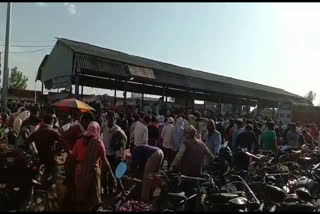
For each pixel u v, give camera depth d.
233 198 6.20
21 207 7.26
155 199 7.20
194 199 6.73
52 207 6.87
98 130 6.56
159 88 33.69
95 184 6.25
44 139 7.99
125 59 28.55
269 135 12.24
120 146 9.23
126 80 27.31
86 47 27.66
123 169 7.98
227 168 8.31
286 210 5.67
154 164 8.32
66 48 26.28
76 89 23.73
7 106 20.34
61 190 7.02
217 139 10.51
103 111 23.66
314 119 32.94
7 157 7.31
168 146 13.62
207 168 8.23
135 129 11.41
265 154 11.48
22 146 8.48
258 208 6.28
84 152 6.36
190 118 13.48
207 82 34.94
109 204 7.72
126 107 25.23
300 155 11.42
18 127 11.98
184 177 7.08
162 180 7.35
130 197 8.23
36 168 7.61
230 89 37.22
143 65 28.61
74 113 12.07
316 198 8.04
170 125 13.80
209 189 7.03
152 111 29.98
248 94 39.19
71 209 6.28
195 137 7.67
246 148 11.24
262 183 7.74
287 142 13.84
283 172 9.50
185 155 7.45
